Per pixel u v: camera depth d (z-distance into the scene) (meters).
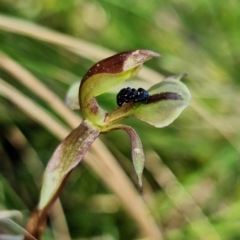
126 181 0.24
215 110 0.28
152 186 0.26
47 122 0.25
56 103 0.25
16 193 0.25
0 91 0.24
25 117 0.26
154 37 0.30
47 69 0.26
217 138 0.27
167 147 0.27
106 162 0.24
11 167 0.26
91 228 0.25
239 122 0.27
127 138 0.26
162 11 0.31
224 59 0.31
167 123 0.18
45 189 0.18
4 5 0.27
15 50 0.26
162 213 0.25
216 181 0.26
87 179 0.26
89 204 0.26
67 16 0.30
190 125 0.27
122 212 0.25
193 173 0.26
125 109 0.18
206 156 0.27
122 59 0.18
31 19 0.28
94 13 0.30
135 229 0.25
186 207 0.25
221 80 0.29
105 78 0.18
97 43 0.30
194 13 0.32
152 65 0.29
